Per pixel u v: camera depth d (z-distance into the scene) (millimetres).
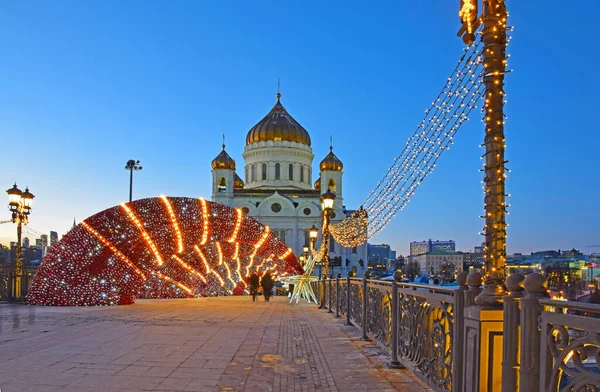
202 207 22578
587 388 2803
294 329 11422
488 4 4957
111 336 9820
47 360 7289
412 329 5969
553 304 3154
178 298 27000
